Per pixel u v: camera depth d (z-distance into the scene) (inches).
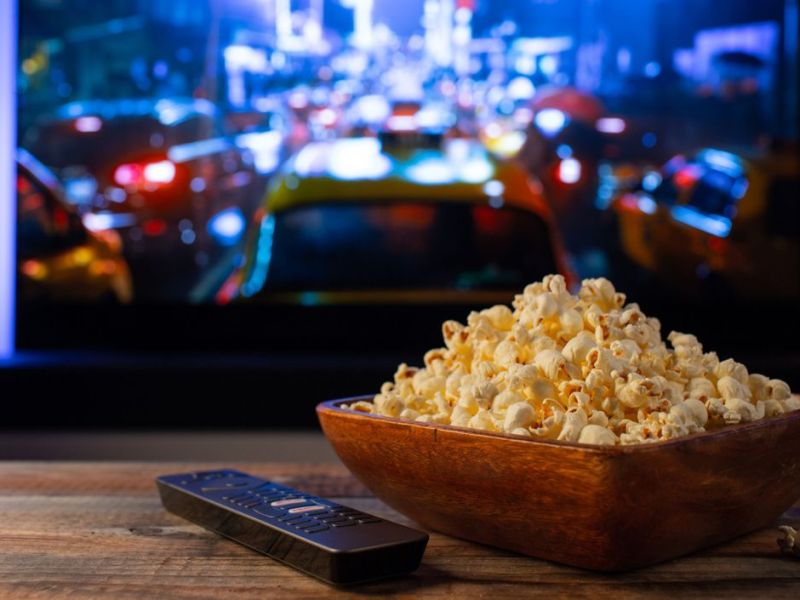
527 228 131.6
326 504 28.1
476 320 30.5
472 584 24.6
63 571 25.8
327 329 133.3
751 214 132.3
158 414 121.9
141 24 131.3
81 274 133.5
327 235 132.3
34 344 134.3
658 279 132.6
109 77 132.1
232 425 121.9
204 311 133.6
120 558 26.9
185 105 132.1
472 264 131.7
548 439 23.7
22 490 35.2
